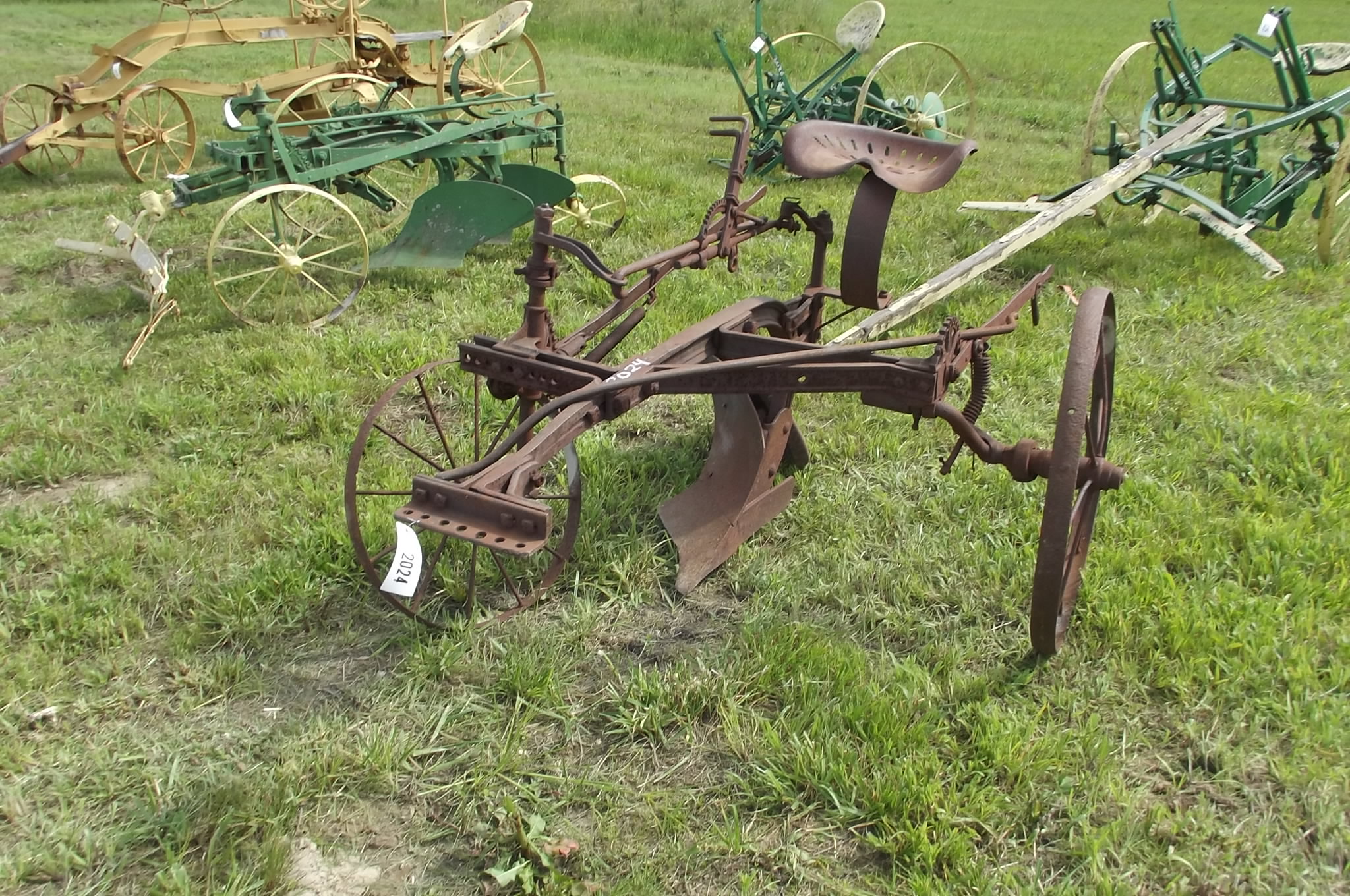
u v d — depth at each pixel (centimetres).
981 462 496
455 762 326
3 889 283
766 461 443
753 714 342
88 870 291
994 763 318
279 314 675
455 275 761
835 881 286
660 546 438
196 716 345
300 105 1078
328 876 289
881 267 768
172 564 420
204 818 303
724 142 1233
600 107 1427
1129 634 373
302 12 1112
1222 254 790
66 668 363
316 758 323
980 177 1063
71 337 638
